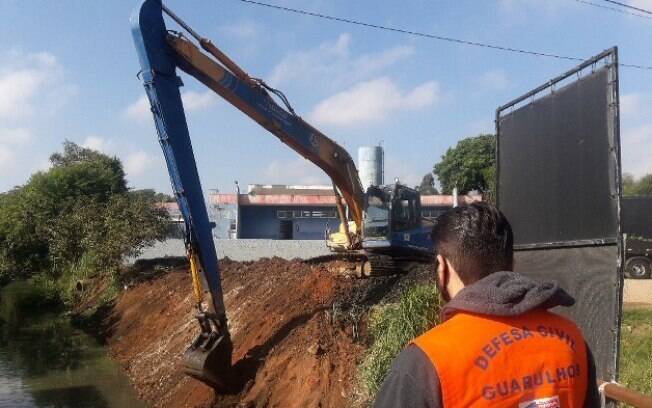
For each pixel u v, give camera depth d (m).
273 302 14.89
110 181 41.25
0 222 36.97
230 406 11.12
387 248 17.88
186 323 17.17
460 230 2.30
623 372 7.13
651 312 12.88
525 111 6.24
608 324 4.77
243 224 53.19
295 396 10.00
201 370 11.29
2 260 35.75
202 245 12.05
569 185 5.40
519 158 6.35
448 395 1.94
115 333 22.08
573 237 5.32
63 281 32.50
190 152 12.17
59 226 32.50
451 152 53.03
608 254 4.81
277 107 14.16
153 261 30.92
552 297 2.13
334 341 10.99
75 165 42.62
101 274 30.59
